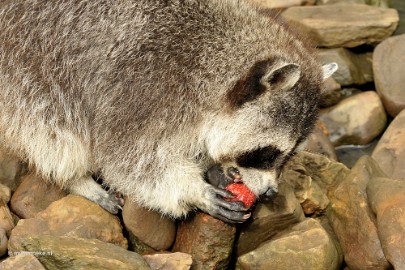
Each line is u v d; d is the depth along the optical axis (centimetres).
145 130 571
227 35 584
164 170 579
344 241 597
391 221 551
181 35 575
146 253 591
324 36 831
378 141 755
